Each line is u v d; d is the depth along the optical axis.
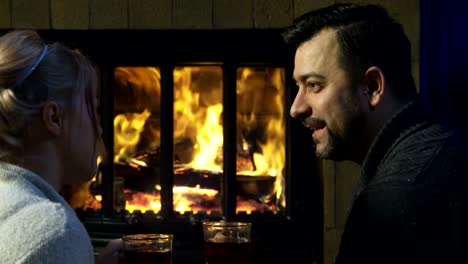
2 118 0.81
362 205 0.94
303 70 1.08
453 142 0.95
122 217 2.49
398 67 1.06
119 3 2.41
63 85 0.84
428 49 2.20
